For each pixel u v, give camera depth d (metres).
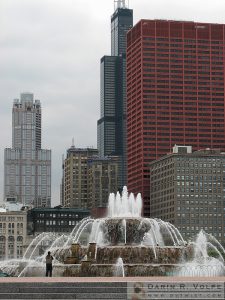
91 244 94.56
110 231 112.38
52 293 56.53
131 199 173.75
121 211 170.38
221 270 91.19
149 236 112.06
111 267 86.50
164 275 86.50
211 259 97.50
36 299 56.22
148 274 86.12
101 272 86.19
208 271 90.19
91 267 86.69
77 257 95.06
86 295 56.09
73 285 56.94
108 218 113.25
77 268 86.81
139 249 93.94
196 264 91.06
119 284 56.66
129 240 111.88
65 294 56.34
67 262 94.19
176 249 95.00
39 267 94.88
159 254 94.31
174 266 87.31
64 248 99.31
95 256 93.56
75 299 56.00
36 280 60.97
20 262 109.06
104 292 56.31
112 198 170.50
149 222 111.94
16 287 57.03
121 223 111.56
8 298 56.31
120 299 55.72
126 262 93.19
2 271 108.44
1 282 57.59
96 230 113.50
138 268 86.31
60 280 60.75
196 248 97.19
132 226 111.44
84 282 57.09
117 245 104.50
